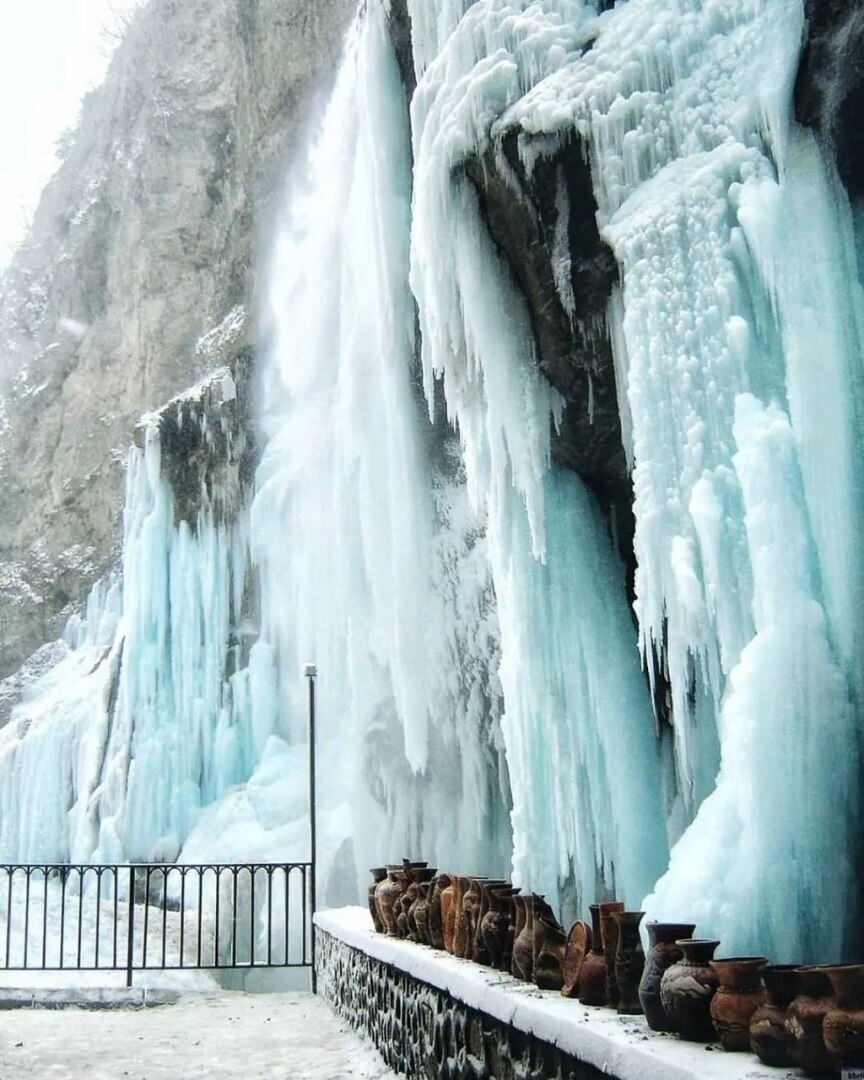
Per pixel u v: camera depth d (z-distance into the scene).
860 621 4.40
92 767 17.55
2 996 8.98
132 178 25.25
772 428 4.65
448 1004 4.61
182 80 24.05
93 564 25.28
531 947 4.14
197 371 22.44
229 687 16.38
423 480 11.01
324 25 18.81
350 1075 5.87
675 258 5.17
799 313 4.71
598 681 6.56
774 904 4.20
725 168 5.11
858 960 4.20
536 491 6.68
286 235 18.53
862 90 4.69
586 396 6.49
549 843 6.69
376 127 9.77
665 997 3.10
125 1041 7.30
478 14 6.53
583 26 6.11
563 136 5.83
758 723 4.34
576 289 6.05
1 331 31.78
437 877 5.78
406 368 10.73
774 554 4.52
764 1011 2.77
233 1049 6.88
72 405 26.61
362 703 12.39
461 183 6.52
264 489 16.61
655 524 5.15
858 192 4.84
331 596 14.98
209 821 14.94
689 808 5.66
